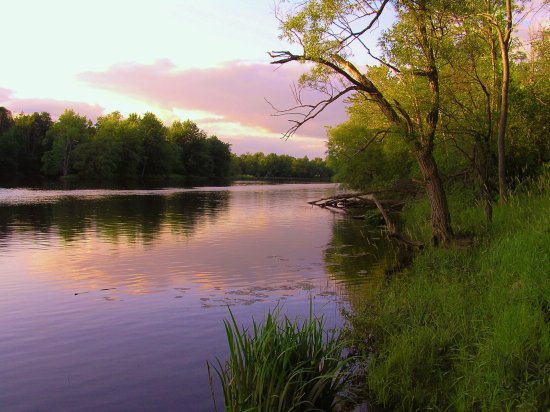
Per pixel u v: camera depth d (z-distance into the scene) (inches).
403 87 598.5
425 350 264.8
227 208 1545.3
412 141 573.6
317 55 539.8
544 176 607.8
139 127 4667.8
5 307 416.2
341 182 1752.0
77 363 291.7
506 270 359.6
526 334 235.6
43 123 4682.6
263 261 633.0
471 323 281.3
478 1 613.0
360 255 672.4
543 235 376.2
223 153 5629.9
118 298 443.5
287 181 5728.3
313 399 212.7
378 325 321.4
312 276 535.8
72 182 3491.6
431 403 220.1
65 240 829.8
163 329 353.1
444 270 448.1
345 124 1590.8
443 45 569.6
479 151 687.1
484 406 201.8
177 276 541.0
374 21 539.8
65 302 430.9
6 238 848.9
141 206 1567.4
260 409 195.6
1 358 300.7
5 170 3838.6
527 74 815.7
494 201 684.7
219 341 327.0
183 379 267.1
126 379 268.4
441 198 590.6
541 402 195.8
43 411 233.5
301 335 226.8
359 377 261.3
